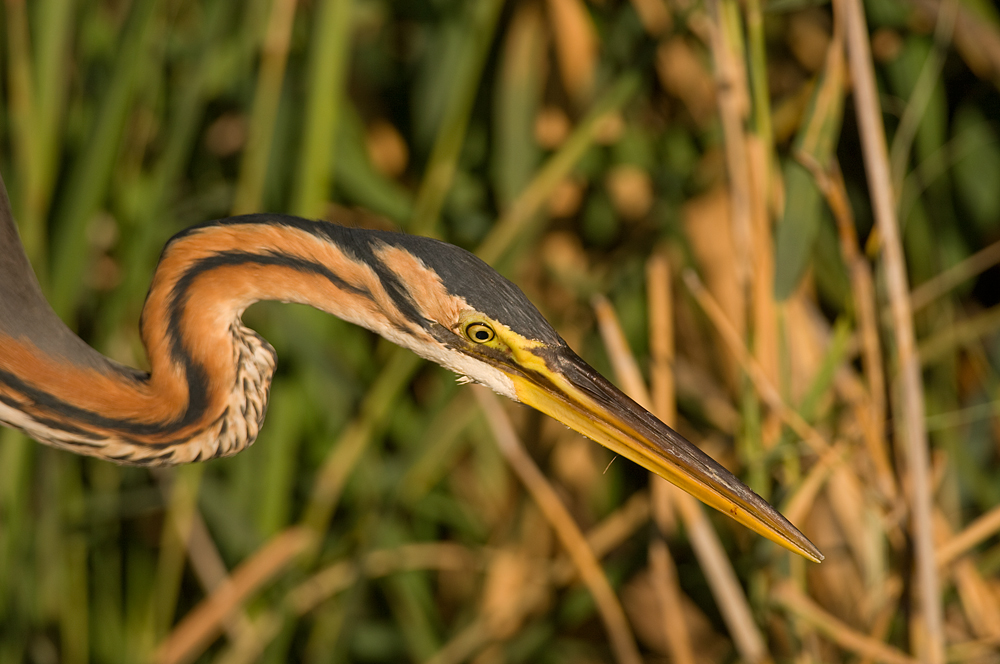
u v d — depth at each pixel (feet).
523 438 22.67
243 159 22.44
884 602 22.31
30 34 22.27
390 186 22.53
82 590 22.45
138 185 22.49
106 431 21.99
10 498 22.29
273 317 22.36
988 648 22.34
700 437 22.65
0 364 21.97
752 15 22.11
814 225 22.15
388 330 21.99
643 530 22.54
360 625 22.58
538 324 21.99
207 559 22.50
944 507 22.50
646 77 22.50
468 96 22.36
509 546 22.59
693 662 22.41
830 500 22.50
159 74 22.47
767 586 22.30
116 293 22.35
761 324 22.18
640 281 22.57
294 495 22.57
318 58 22.25
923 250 22.52
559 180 22.34
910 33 22.45
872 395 22.21
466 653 22.53
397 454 22.52
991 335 22.54
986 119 22.52
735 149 22.17
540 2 22.62
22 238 22.25
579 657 22.66
